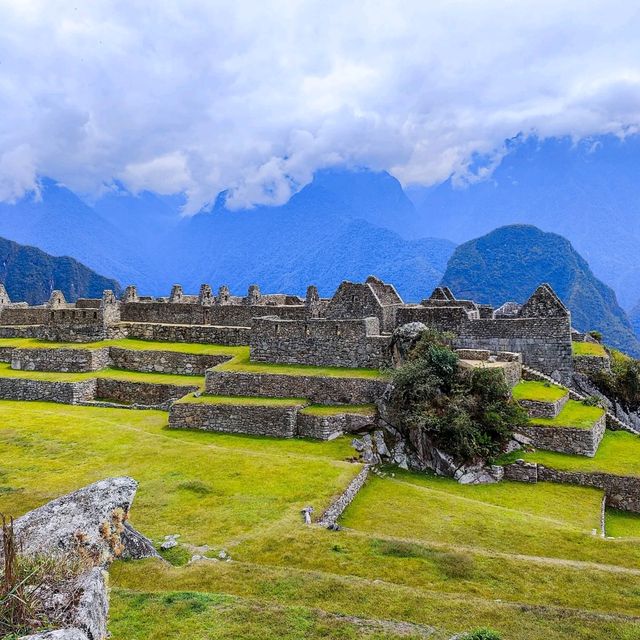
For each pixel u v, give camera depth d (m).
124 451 27.27
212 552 17.00
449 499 23.59
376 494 24.05
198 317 50.75
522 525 20.80
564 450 28.14
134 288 62.09
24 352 44.38
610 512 24.92
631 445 29.84
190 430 32.25
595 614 13.51
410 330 34.12
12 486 22.58
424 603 13.95
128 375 42.16
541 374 35.16
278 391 34.06
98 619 10.47
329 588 14.61
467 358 35.28
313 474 24.27
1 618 9.02
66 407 38.00
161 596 13.49
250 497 21.67
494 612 13.55
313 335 36.88
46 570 10.69
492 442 27.88
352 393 32.81
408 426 29.20
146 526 19.12
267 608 13.11
